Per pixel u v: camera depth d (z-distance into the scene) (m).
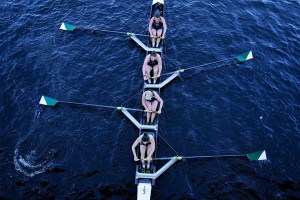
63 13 22.28
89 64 18.94
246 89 17.80
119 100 17.08
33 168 14.12
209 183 13.76
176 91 17.52
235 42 20.56
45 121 16.02
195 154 14.84
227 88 17.80
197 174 14.04
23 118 16.12
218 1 23.70
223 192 13.48
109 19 21.88
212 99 17.20
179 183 13.67
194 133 15.64
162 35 19.16
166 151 14.88
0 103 16.75
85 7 22.77
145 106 15.44
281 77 18.58
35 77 18.12
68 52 19.61
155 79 17.27
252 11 23.05
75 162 14.37
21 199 13.12
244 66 19.05
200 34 20.97
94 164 14.31
